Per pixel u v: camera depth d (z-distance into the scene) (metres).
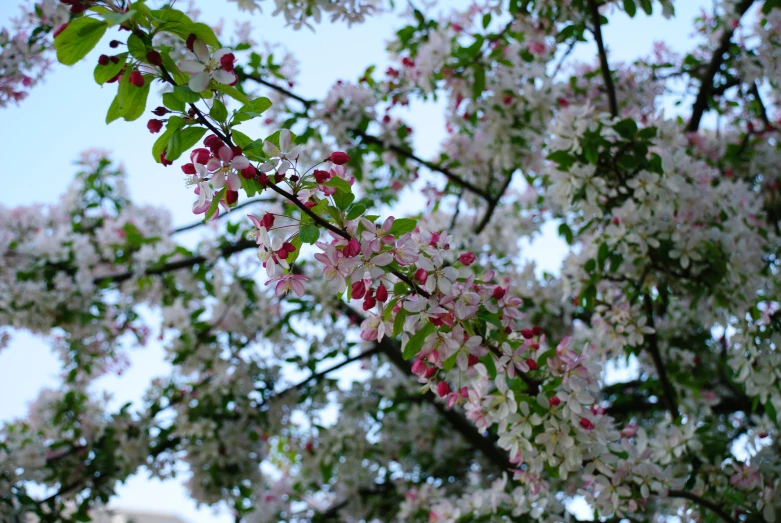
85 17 1.76
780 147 5.86
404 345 2.17
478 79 4.84
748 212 4.10
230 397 6.03
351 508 6.42
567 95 5.51
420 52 5.02
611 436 2.82
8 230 6.76
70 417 6.07
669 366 5.00
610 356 4.66
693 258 3.85
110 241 6.91
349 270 2.01
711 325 4.18
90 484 5.57
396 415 6.64
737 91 5.61
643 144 3.83
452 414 5.71
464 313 2.12
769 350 3.75
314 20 4.09
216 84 1.83
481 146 5.43
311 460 6.34
